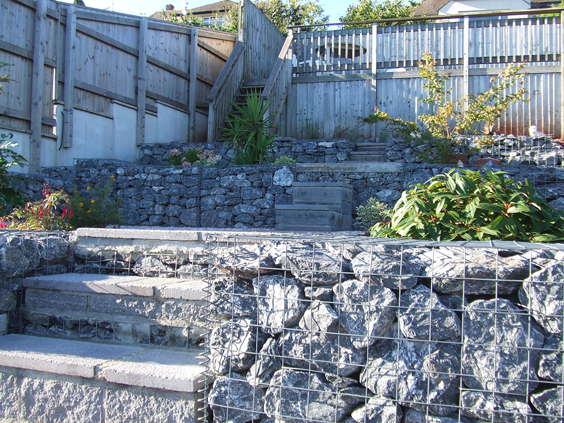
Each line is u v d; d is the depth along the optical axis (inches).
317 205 232.7
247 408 81.7
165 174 297.3
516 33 370.9
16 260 120.3
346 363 75.8
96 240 140.3
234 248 91.0
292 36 420.2
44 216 204.7
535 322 70.6
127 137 377.7
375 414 73.2
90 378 93.8
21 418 99.5
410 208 107.3
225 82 410.3
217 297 86.4
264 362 80.7
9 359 100.3
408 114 394.9
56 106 316.5
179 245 131.6
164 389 87.4
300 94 419.2
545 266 72.2
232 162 326.6
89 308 116.3
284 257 81.3
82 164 310.7
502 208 100.3
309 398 77.4
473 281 73.7
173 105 427.8
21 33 292.7
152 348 107.7
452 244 74.0
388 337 74.5
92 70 343.6
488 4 660.1
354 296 76.4
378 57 401.1
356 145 342.6
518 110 367.2
